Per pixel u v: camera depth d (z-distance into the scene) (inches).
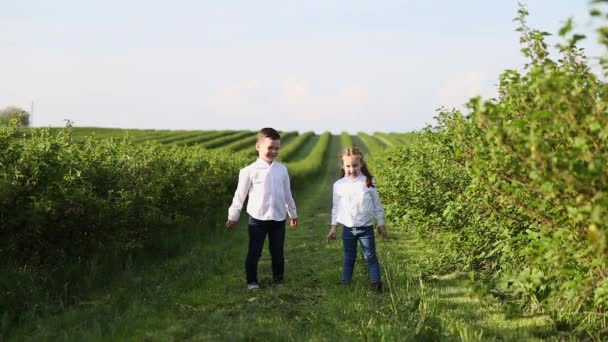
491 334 159.5
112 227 262.7
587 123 115.7
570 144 126.3
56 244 237.6
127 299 209.0
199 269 263.1
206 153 552.1
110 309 195.2
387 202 350.9
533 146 114.2
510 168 127.6
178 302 206.2
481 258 230.8
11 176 211.6
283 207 237.9
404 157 352.5
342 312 183.9
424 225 259.3
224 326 174.1
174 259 295.7
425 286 220.4
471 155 145.8
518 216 178.1
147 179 326.3
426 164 271.1
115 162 301.4
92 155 278.2
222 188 489.4
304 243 361.7
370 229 226.8
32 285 201.5
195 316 188.5
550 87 114.6
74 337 162.6
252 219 233.1
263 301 205.2
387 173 382.9
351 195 227.0
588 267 134.6
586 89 124.3
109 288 228.4
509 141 125.0
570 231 127.7
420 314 169.5
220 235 384.5
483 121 130.2
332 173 1256.2
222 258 297.4
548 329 162.7
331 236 235.6
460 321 168.7
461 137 147.7
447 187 245.6
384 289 221.6
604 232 112.6
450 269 247.6
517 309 165.6
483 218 212.7
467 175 226.8
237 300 211.0
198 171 442.6
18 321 182.7
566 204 124.6
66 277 223.5
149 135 2130.9
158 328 175.3
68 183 233.1
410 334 152.5
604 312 156.1
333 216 235.3
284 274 259.8
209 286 235.0
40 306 192.9
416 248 318.7
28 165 216.1
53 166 225.1
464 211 228.2
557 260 133.3
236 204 237.5
